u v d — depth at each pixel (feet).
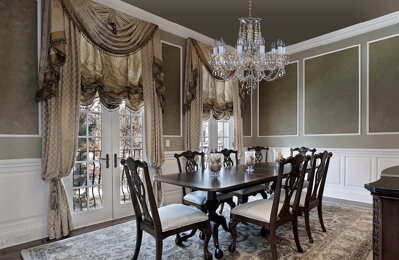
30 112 9.39
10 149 8.96
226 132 18.13
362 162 14.01
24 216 9.14
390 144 13.11
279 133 17.90
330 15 12.89
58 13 9.43
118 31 11.39
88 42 10.52
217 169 8.93
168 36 13.96
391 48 13.15
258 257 7.67
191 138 14.47
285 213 7.59
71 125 9.77
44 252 8.18
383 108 13.37
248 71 14.34
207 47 15.46
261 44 11.13
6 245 8.72
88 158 11.11
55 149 9.41
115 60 11.49
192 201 9.61
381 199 3.82
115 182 11.98
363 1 11.55
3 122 8.84
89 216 11.00
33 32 9.52
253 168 10.80
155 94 12.66
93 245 8.68
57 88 9.41
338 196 14.84
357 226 10.07
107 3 11.35
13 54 9.06
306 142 16.49
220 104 16.49
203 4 11.90
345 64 14.83
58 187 9.57
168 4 11.91
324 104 15.70
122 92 11.62
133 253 8.07
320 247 8.27
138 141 12.91
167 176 9.03
